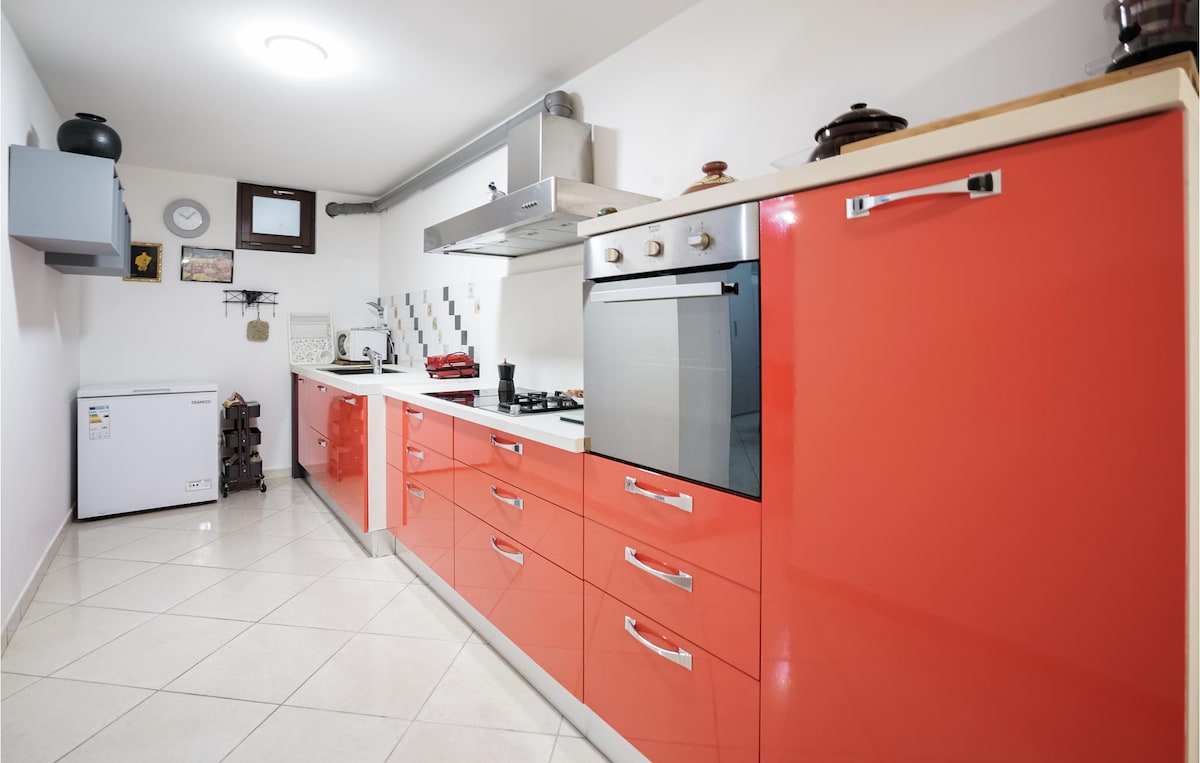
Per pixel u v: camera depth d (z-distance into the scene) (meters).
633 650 1.50
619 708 1.55
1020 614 0.86
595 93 2.55
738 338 1.22
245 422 4.24
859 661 1.04
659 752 1.43
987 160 0.87
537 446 1.83
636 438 1.48
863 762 1.04
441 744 1.68
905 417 0.97
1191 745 0.75
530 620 1.90
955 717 0.93
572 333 2.75
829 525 1.07
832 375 1.06
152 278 4.14
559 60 2.51
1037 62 1.31
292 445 4.72
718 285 1.25
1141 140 0.74
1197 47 0.95
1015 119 0.83
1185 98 0.71
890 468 0.99
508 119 3.13
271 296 4.59
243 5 2.12
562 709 1.83
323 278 4.79
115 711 1.79
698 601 1.32
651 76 2.29
